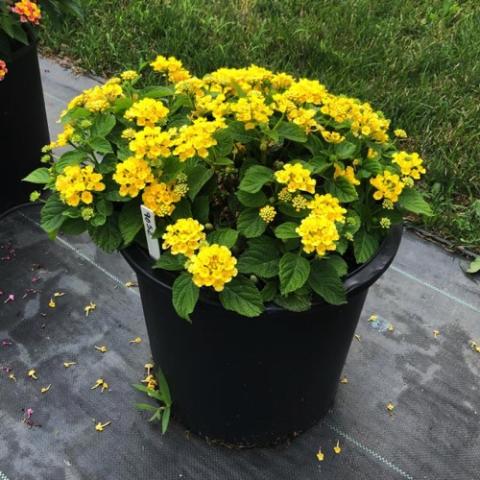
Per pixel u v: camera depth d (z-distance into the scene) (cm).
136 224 136
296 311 125
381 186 136
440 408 190
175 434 180
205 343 143
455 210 253
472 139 278
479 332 214
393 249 139
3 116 225
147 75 320
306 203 128
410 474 174
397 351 206
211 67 324
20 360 198
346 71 315
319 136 149
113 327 210
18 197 251
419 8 370
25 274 227
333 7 364
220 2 371
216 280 116
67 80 332
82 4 362
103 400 188
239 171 146
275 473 172
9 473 170
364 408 189
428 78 312
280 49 334
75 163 141
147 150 127
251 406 160
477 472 175
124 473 171
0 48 213
